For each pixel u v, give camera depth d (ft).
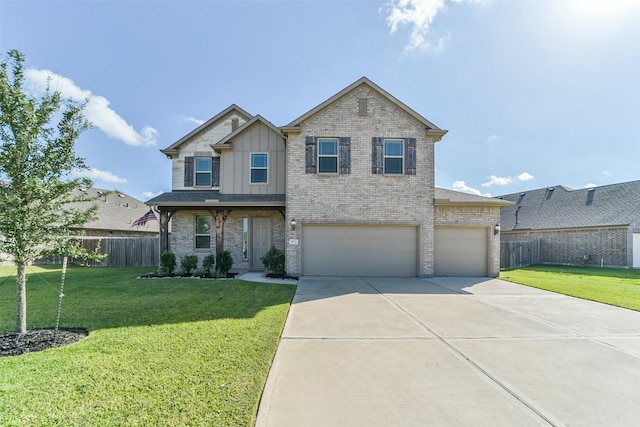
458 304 25.03
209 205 42.22
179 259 46.50
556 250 71.31
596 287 33.73
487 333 17.83
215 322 18.88
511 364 13.61
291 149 40.22
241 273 42.47
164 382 11.27
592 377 12.49
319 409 9.89
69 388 10.78
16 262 16.51
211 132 51.55
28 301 24.36
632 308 24.14
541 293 30.01
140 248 57.82
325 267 39.88
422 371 12.78
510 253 61.36
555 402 10.59
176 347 14.67
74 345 14.88
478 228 41.55
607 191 70.59
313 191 39.99
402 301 25.93
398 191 40.19
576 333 17.99
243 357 13.60
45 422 8.86
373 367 13.10
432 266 39.83
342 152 40.16
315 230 40.19
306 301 25.54
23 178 15.94
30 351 14.26
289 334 17.29
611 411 10.10
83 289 29.96
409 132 40.60
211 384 11.18
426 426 9.12
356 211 39.96
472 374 12.58
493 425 9.24
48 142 16.74
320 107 40.16
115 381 11.31
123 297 26.20
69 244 17.57
